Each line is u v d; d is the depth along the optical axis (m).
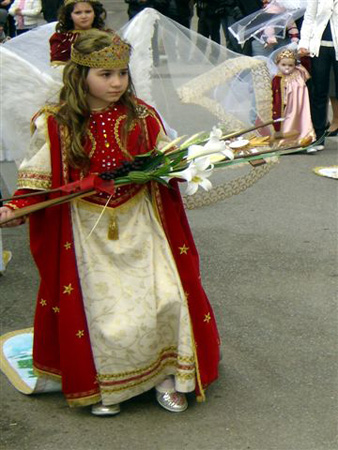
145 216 3.88
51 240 3.81
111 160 3.79
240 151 4.02
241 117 6.32
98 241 3.80
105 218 3.81
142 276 3.81
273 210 7.01
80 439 3.77
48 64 5.77
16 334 4.76
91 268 3.78
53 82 5.57
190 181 3.76
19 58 5.55
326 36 8.81
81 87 3.72
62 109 3.77
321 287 5.40
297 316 4.96
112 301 3.76
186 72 6.35
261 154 4.00
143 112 3.88
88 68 3.70
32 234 3.84
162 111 6.33
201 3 11.98
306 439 3.74
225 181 5.42
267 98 6.39
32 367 4.35
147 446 3.71
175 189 3.93
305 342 4.64
